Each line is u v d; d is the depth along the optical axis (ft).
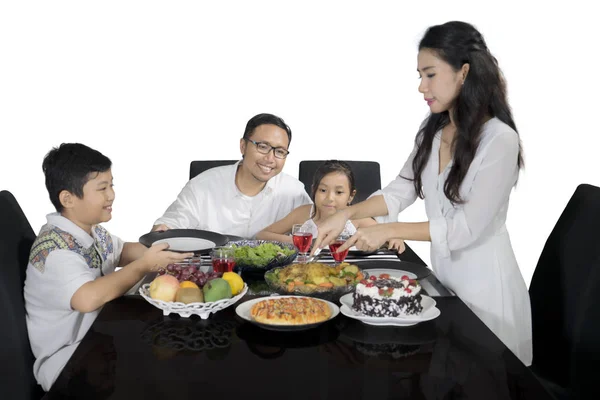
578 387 7.47
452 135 8.12
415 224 7.58
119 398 5.16
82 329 7.29
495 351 6.00
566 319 7.83
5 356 7.22
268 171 9.94
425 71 7.63
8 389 7.25
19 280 7.59
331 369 5.64
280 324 6.25
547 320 8.29
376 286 6.62
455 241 7.55
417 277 7.97
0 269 7.25
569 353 7.68
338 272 7.45
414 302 6.57
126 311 6.89
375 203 8.73
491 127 7.53
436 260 8.23
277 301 6.53
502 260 7.91
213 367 5.66
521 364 5.77
